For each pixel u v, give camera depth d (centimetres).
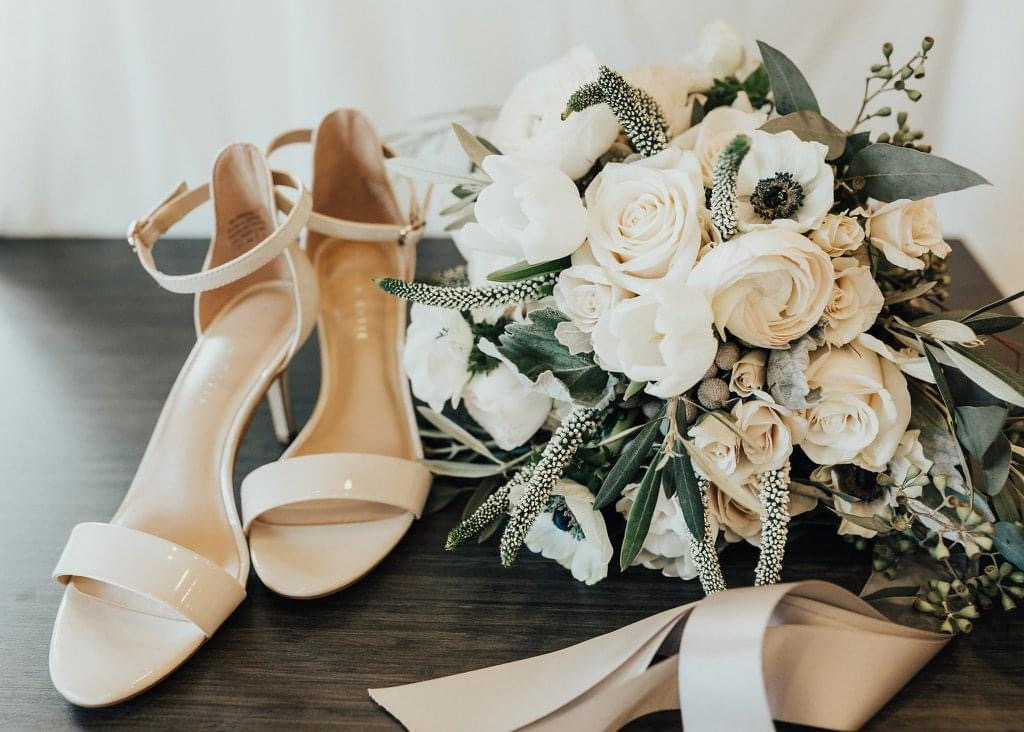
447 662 59
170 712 56
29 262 117
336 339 88
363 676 58
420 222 85
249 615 63
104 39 110
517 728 53
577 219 54
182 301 108
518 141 70
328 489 68
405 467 71
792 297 53
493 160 55
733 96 77
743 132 62
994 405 58
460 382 66
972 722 54
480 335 67
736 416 55
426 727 53
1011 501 57
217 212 78
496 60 109
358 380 85
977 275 103
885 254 59
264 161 73
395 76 111
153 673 57
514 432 65
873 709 53
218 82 113
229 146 75
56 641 60
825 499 63
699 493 54
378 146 84
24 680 58
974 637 60
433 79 111
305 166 119
